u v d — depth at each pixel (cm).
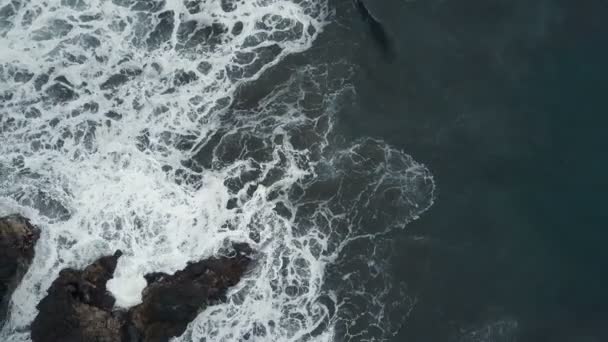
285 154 3619
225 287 3297
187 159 3591
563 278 3394
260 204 3500
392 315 3312
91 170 3538
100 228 3406
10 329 3194
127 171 3541
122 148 3594
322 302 3319
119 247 3359
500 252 3447
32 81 3741
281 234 3444
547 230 3494
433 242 3459
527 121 3725
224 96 3753
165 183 3525
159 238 3397
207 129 3672
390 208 3522
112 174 3531
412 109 3741
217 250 3381
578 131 3703
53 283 3238
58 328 3103
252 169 3581
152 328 3145
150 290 3209
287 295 3319
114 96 3725
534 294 3359
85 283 3212
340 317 3297
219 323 3234
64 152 3581
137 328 3125
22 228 3319
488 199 3553
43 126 3634
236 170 3575
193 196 3500
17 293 3238
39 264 3300
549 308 3328
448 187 3575
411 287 3366
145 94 3738
